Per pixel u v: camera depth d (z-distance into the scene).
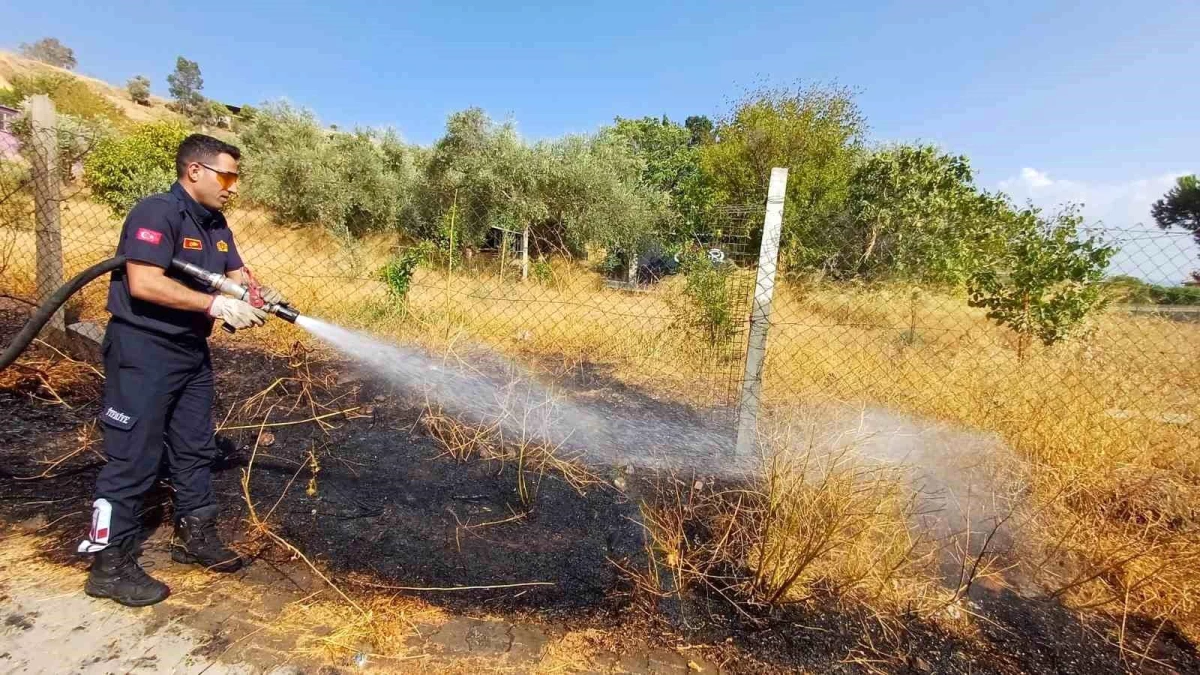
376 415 3.77
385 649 1.81
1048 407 3.69
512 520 2.68
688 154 22.72
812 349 4.97
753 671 1.87
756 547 2.44
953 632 2.12
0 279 4.70
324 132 17.33
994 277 4.57
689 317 4.57
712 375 4.27
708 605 2.17
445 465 3.17
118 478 1.88
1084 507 2.93
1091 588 2.40
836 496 2.29
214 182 2.04
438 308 5.38
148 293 1.82
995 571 2.46
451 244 5.47
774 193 3.04
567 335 5.49
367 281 6.21
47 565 2.04
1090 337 4.35
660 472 3.27
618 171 13.24
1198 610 2.25
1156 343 4.19
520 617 2.03
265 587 2.06
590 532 2.63
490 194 11.81
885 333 5.12
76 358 3.94
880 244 7.38
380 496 2.79
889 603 2.23
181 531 2.16
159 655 1.69
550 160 12.07
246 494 2.42
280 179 14.18
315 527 2.47
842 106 12.53
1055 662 2.01
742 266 3.92
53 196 3.96
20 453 2.79
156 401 1.92
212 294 2.10
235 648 1.75
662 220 13.17
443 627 1.94
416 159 14.81
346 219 14.45
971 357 4.54
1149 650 2.09
